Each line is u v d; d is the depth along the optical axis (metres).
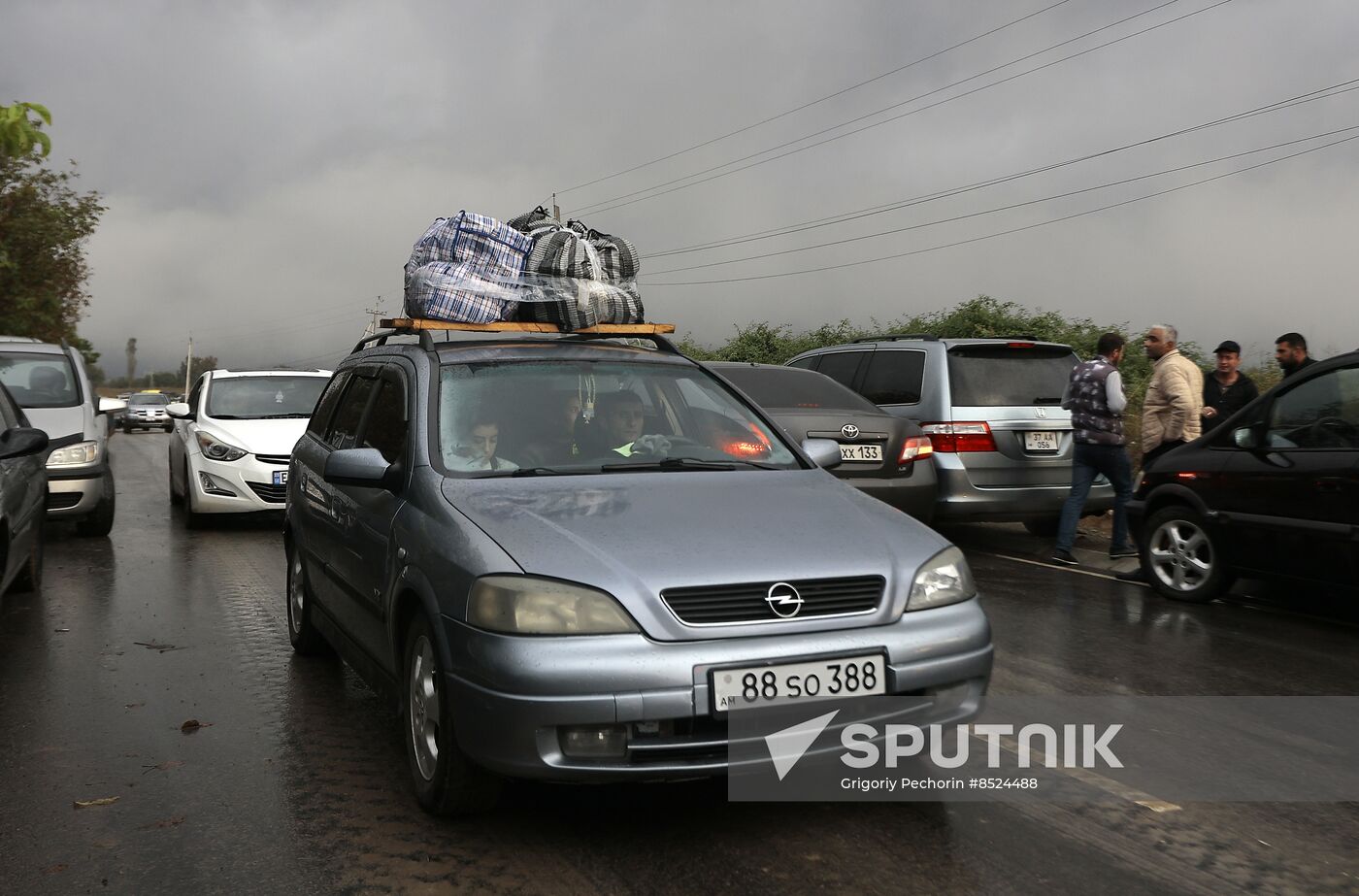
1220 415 9.90
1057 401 9.66
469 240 5.14
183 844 3.55
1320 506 6.63
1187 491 7.49
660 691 3.23
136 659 6.04
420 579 3.72
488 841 3.55
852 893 3.17
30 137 5.07
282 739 4.65
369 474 4.25
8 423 7.09
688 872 3.32
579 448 4.45
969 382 9.52
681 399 4.92
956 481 9.30
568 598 3.31
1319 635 6.60
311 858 3.43
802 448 4.88
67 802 3.93
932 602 3.61
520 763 3.27
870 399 10.16
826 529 3.75
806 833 3.60
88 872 3.36
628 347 5.28
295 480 6.13
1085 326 21.72
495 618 3.35
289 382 12.42
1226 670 5.73
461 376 4.68
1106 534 10.99
